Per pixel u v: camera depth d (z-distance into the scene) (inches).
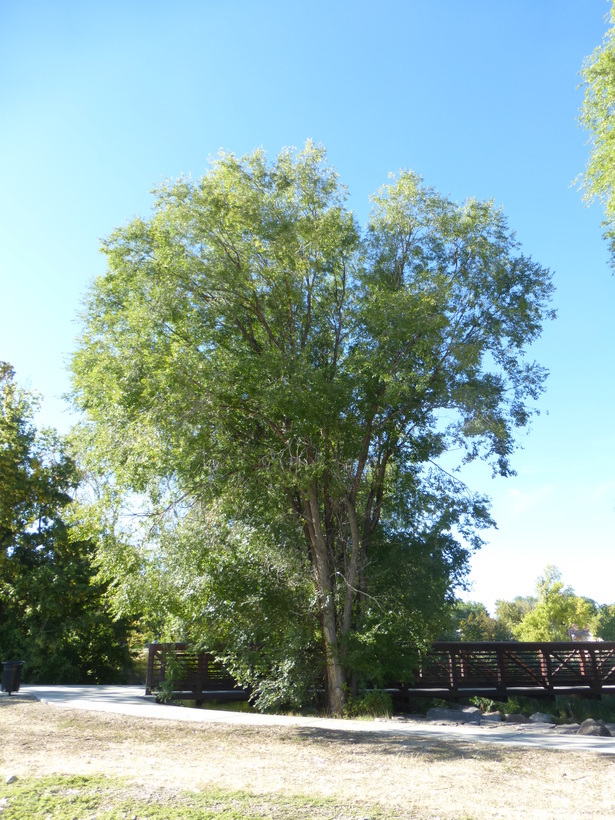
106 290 703.7
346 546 733.3
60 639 998.4
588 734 483.8
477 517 708.0
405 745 377.7
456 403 679.7
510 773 292.2
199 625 656.4
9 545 1072.8
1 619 1071.6
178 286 647.1
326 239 675.4
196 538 621.0
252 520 658.2
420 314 637.9
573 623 1819.6
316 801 235.8
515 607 2321.6
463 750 357.4
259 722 487.5
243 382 621.6
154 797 239.0
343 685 645.3
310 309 729.6
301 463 640.4
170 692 666.8
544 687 799.7
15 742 359.3
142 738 391.5
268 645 655.1
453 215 732.7
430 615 690.8
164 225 663.8
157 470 633.6
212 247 671.1
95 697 655.8
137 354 607.2
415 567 709.3
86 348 687.7
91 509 668.7
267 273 663.1
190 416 593.3
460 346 663.1
